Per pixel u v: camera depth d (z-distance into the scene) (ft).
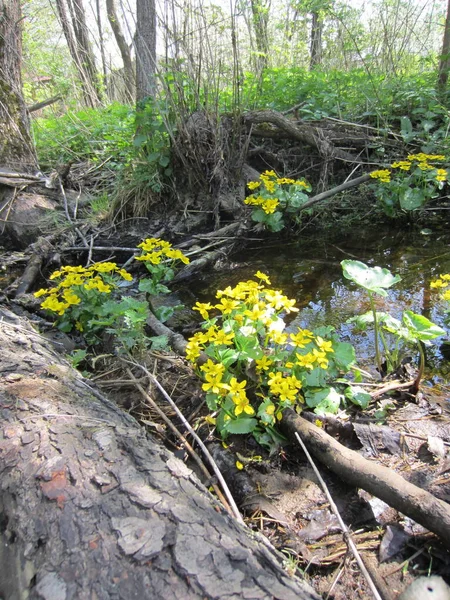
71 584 3.34
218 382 5.50
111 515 3.80
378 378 7.40
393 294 10.14
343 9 19.65
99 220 14.47
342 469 5.10
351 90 18.28
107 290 8.09
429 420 6.32
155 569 3.38
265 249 13.32
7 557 3.76
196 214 14.42
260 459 5.64
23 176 15.19
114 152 17.72
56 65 27.12
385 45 19.48
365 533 4.72
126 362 7.44
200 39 13.51
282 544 4.62
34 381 5.64
